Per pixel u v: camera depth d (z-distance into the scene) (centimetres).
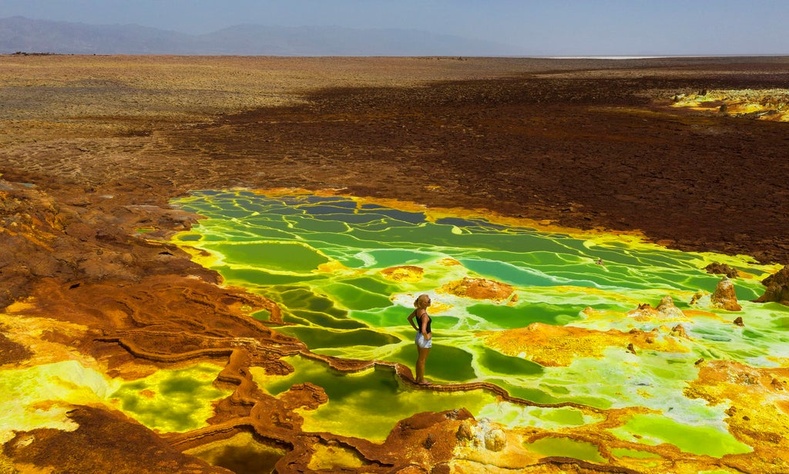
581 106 3988
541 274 1184
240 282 1107
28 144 2425
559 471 568
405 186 1919
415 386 734
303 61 9194
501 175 2070
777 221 1562
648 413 676
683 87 5359
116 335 821
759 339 875
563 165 2220
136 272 1085
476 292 1053
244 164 2209
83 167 2041
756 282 1159
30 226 1089
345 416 679
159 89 4675
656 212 1644
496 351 834
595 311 966
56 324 812
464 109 3872
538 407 689
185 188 1845
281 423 656
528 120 3319
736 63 12038
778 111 3319
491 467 571
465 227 1504
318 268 1192
